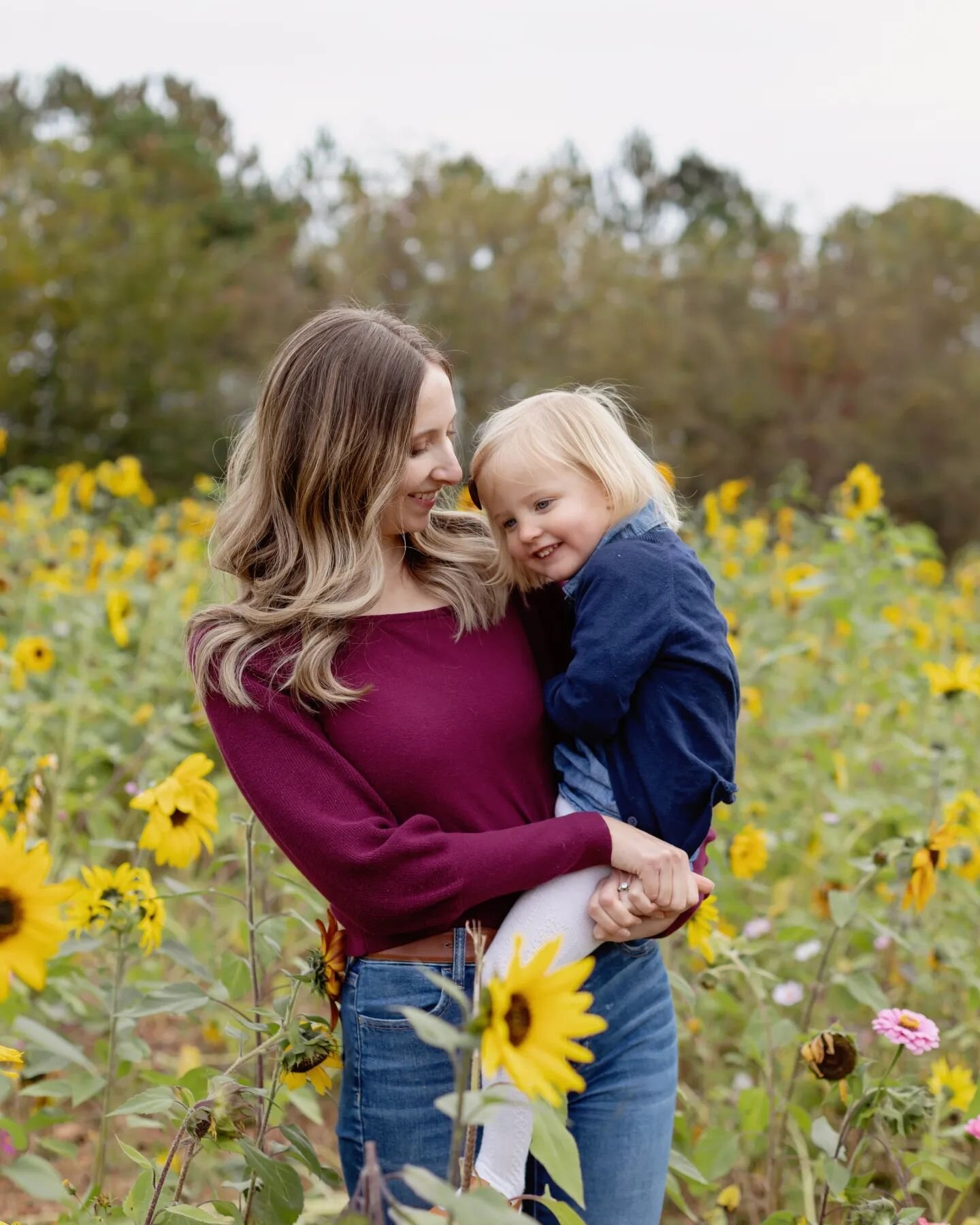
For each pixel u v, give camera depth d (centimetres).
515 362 2459
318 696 188
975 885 344
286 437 198
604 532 213
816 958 326
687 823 198
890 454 2441
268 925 234
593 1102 197
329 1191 271
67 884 164
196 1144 184
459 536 222
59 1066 230
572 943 189
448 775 191
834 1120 286
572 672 199
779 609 501
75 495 754
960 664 330
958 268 2630
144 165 3422
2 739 398
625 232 3728
